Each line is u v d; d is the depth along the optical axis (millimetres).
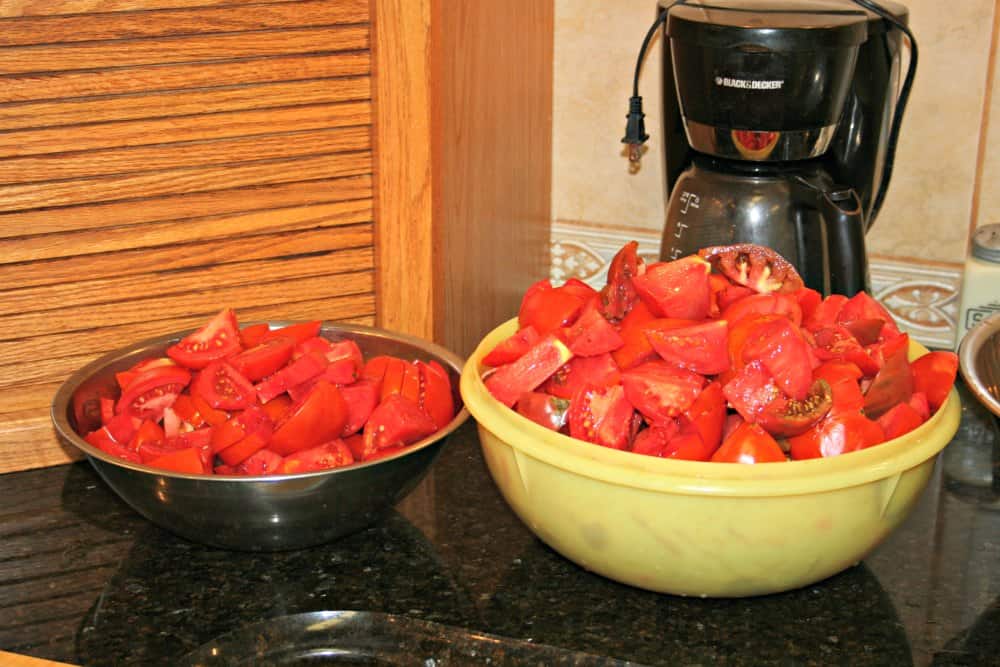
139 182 1088
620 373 913
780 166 1190
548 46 1444
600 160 1491
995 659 854
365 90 1132
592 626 896
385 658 902
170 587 953
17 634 892
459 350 1303
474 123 1250
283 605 925
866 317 1012
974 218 1335
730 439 849
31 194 1056
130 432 1019
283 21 1079
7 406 1120
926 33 1279
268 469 965
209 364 1027
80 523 1051
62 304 1103
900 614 906
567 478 850
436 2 1104
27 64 1014
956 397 935
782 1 1208
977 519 1035
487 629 892
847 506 830
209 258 1141
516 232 1430
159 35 1045
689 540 832
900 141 1331
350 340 1128
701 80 1155
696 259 932
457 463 1147
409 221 1179
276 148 1122
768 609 914
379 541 1014
